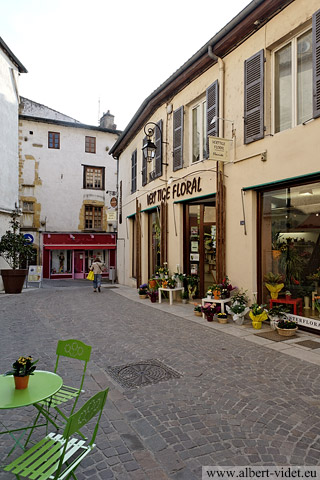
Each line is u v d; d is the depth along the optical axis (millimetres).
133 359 5141
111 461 2682
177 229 10836
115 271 20438
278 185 7137
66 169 24797
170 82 10727
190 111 10484
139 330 6945
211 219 10695
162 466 2619
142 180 13781
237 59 8102
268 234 7555
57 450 2400
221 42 8242
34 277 16406
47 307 10094
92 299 11836
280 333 6367
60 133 24750
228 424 3217
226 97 8461
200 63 9242
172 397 3814
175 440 2963
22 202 23594
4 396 2523
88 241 24859
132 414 3438
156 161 12227
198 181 9586
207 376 4414
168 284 10305
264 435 3021
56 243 23969
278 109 7363
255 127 7449
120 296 12602
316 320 6418
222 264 8336
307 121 6328
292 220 7051
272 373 4488
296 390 3961
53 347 5816
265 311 6988
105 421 3305
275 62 7414
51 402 2965
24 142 23719
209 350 5512
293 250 7043
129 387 4105
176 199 10859
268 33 7219
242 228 7871
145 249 13836
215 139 7836
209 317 7676
